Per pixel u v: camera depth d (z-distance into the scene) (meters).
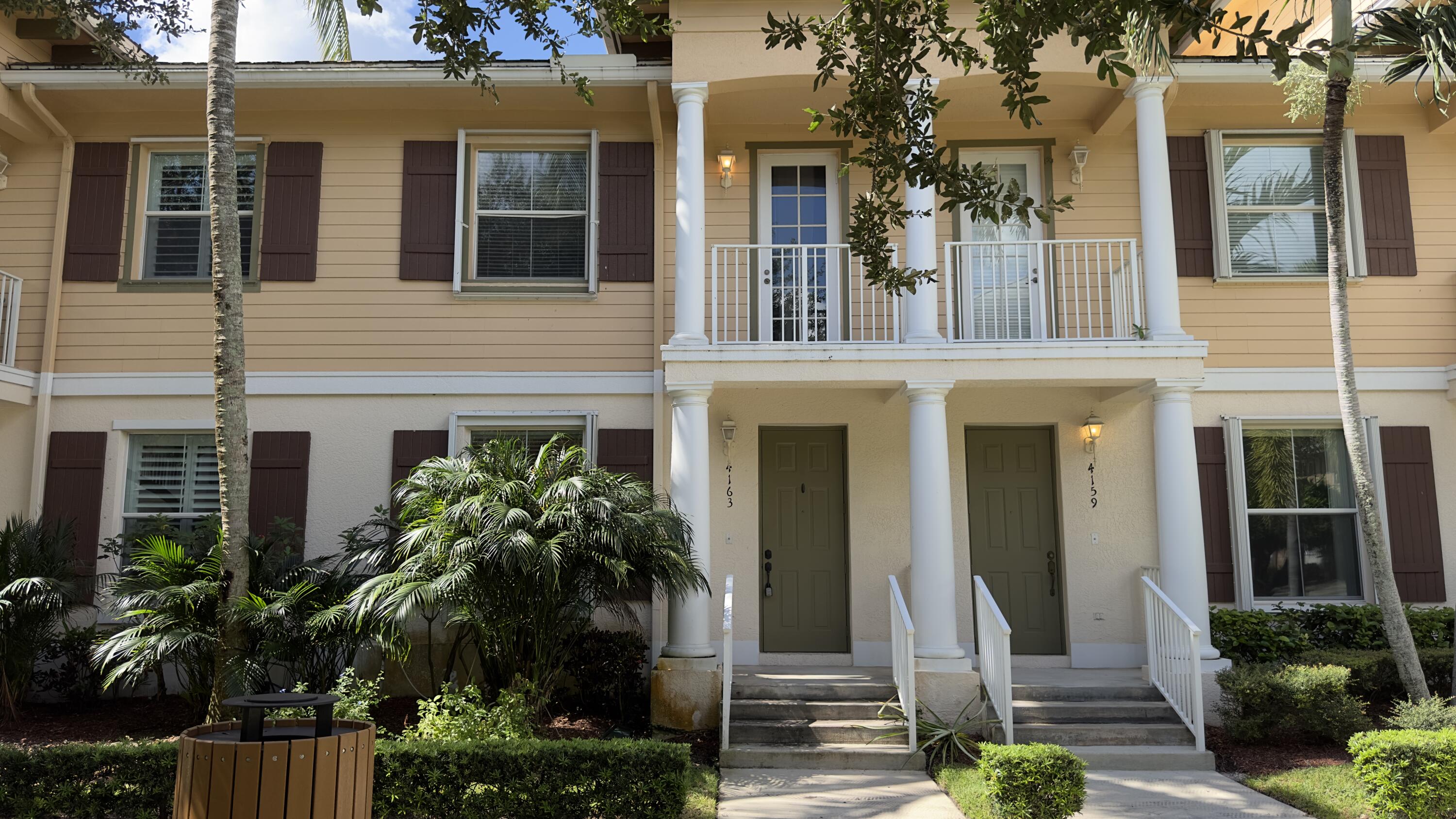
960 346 8.30
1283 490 9.63
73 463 9.40
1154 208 8.64
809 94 9.23
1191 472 8.31
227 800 3.72
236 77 9.29
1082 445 9.65
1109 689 8.12
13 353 9.43
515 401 9.52
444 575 6.73
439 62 9.32
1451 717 6.54
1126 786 6.71
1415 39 7.54
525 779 5.74
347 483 9.42
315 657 7.79
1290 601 9.41
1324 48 4.49
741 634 9.44
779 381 8.39
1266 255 9.82
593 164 9.83
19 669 8.01
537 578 6.82
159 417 9.52
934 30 5.44
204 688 7.86
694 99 8.85
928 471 8.25
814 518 9.72
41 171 9.89
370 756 4.18
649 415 9.48
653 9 9.94
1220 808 6.16
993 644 7.81
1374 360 9.63
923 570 8.16
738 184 9.94
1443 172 9.92
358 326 9.61
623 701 8.38
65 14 8.45
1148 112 8.79
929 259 8.52
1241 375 9.61
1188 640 7.68
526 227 9.93
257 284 9.65
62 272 9.67
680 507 8.29
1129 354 8.31
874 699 8.13
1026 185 9.98
